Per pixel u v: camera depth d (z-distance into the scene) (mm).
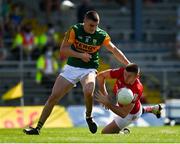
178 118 64375
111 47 34000
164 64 83312
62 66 75438
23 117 60031
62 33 86375
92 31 32875
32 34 79812
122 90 33562
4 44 81812
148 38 92750
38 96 75250
